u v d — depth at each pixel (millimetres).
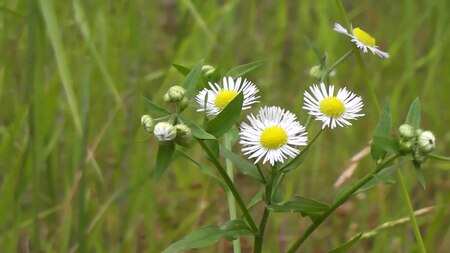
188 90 187
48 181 347
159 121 183
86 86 312
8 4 347
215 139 179
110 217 357
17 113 332
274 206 191
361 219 377
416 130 183
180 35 387
